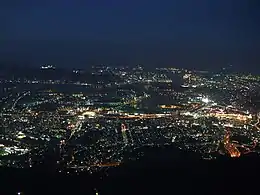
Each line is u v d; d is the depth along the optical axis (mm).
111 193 15320
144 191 15312
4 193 15445
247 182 15625
